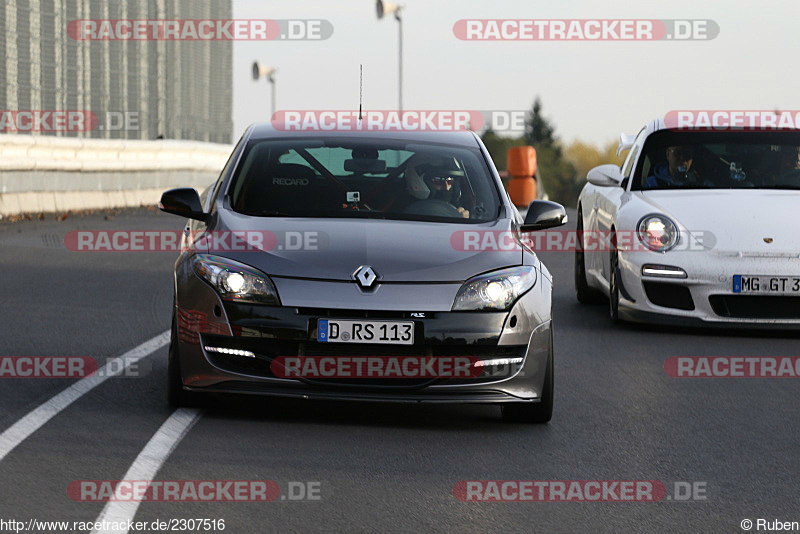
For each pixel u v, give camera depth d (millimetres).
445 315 16219
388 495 12938
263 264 16391
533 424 17078
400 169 19312
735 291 25578
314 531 11547
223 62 79562
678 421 17422
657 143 29188
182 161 72062
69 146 57094
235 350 16172
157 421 15875
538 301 16938
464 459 14773
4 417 15672
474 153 20438
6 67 52531
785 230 25953
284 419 16578
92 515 11641
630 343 24734
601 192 29969
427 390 16297
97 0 61688
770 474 14492
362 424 16594
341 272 16297
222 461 14000
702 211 26578
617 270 26906
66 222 50344
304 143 19969
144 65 67500
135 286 30406
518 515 12422
